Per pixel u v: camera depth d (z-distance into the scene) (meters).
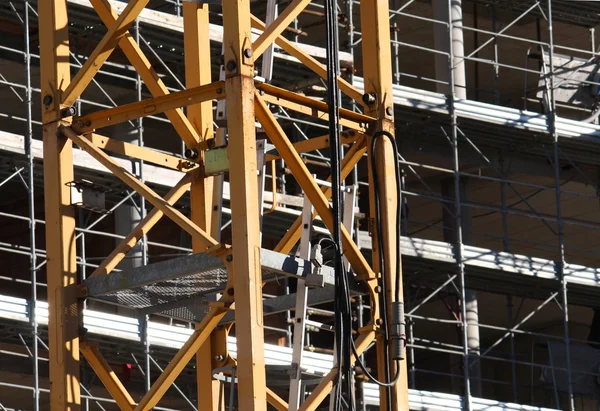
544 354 63.31
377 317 21.91
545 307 61.19
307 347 26.23
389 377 21.25
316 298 23.16
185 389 44.34
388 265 21.92
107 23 23.25
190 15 24.16
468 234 52.44
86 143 21.55
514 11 51.19
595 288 47.00
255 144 20.14
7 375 44.22
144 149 22.92
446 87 47.56
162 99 21.19
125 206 41.91
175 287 21.92
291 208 41.09
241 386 19.09
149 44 41.25
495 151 49.19
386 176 22.30
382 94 22.91
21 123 47.25
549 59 47.69
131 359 40.28
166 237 46.56
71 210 21.67
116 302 22.59
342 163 22.89
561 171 52.34
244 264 19.52
